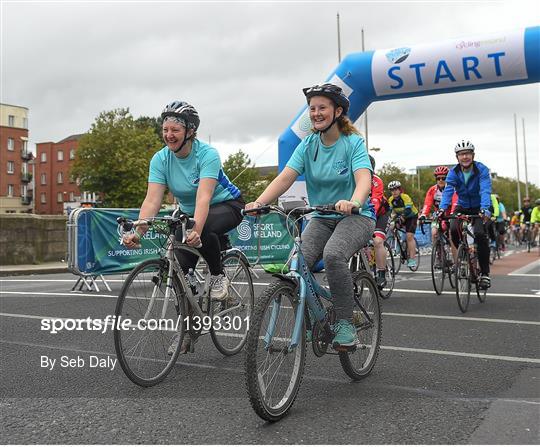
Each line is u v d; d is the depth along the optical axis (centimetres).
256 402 282
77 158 4950
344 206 315
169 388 359
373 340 397
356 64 991
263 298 294
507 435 275
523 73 889
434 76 938
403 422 295
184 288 390
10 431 288
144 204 412
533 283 906
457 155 697
